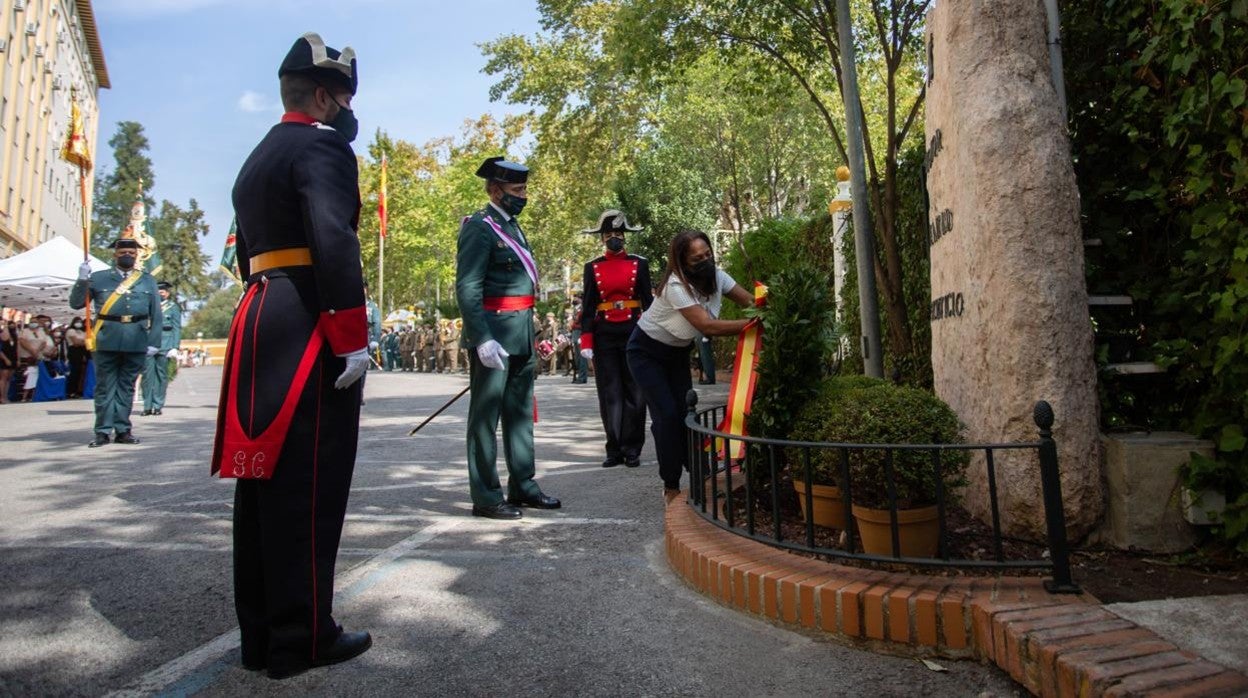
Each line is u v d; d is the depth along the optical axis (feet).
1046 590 9.44
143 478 20.89
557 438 27.63
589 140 93.04
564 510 16.52
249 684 8.66
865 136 23.86
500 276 16.24
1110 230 12.96
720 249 84.79
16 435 31.68
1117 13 12.80
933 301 14.43
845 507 10.21
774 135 80.59
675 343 15.97
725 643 9.70
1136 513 11.15
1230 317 10.73
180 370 153.58
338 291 8.91
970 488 12.80
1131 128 12.54
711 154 81.25
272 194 9.11
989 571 10.46
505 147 122.31
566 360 74.13
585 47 88.53
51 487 19.70
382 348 126.62
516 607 10.92
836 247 30.17
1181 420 12.16
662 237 80.59
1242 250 10.41
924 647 9.20
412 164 160.45
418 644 9.71
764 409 13.05
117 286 27.84
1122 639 8.04
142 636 9.95
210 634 10.02
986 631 8.87
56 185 136.05
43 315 59.98
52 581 12.05
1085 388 11.43
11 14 97.71
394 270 182.60
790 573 10.46
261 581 9.00
